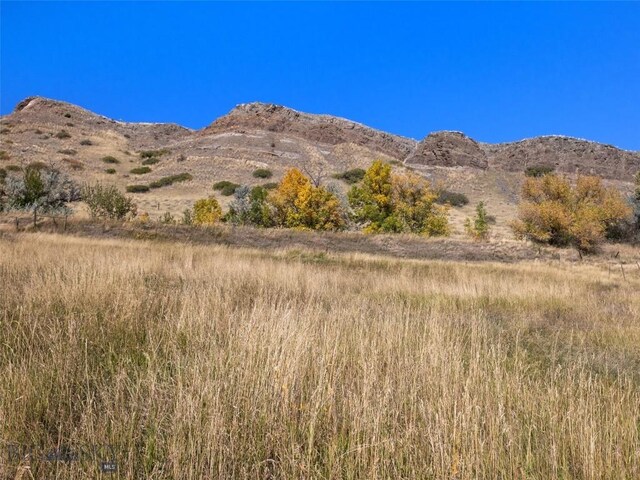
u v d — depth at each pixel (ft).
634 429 13.87
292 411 13.52
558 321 36.70
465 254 99.81
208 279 38.52
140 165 288.92
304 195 118.62
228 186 227.20
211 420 11.89
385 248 99.25
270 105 395.75
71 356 16.55
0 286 27.55
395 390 15.03
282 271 46.39
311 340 17.62
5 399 13.25
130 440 11.79
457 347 19.02
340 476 11.41
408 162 327.88
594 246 117.39
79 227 88.53
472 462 11.52
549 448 12.82
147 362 17.28
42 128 342.85
